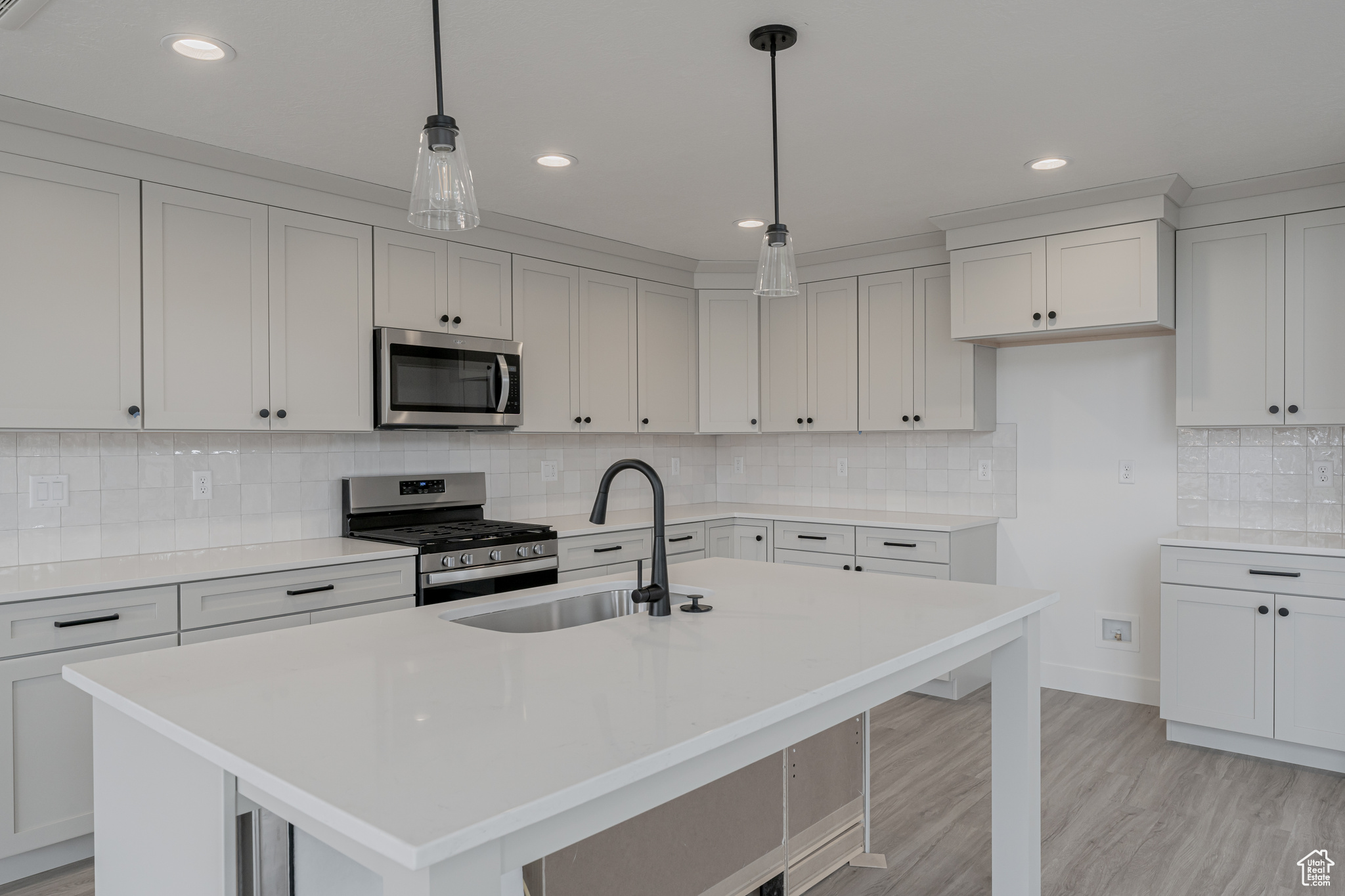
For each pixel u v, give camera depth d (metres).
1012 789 2.17
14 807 2.31
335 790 0.99
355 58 2.15
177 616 2.60
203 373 2.85
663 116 2.55
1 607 2.28
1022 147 2.84
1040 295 3.54
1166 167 3.04
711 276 4.71
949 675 4.01
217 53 2.11
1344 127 2.67
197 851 1.29
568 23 1.98
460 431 3.79
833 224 3.81
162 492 3.09
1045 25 2.02
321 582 2.94
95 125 2.52
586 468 4.66
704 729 1.21
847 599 2.15
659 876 1.78
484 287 3.69
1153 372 3.90
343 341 3.22
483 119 2.56
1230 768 3.16
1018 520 4.29
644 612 1.99
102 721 1.56
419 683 1.43
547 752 1.12
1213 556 3.28
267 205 3.02
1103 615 4.05
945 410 4.15
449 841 0.88
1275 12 1.96
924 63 2.21
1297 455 3.57
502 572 3.50
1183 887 2.35
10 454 2.75
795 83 2.33
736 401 4.72
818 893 2.33
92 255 2.61
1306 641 3.09
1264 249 3.30
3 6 1.82
